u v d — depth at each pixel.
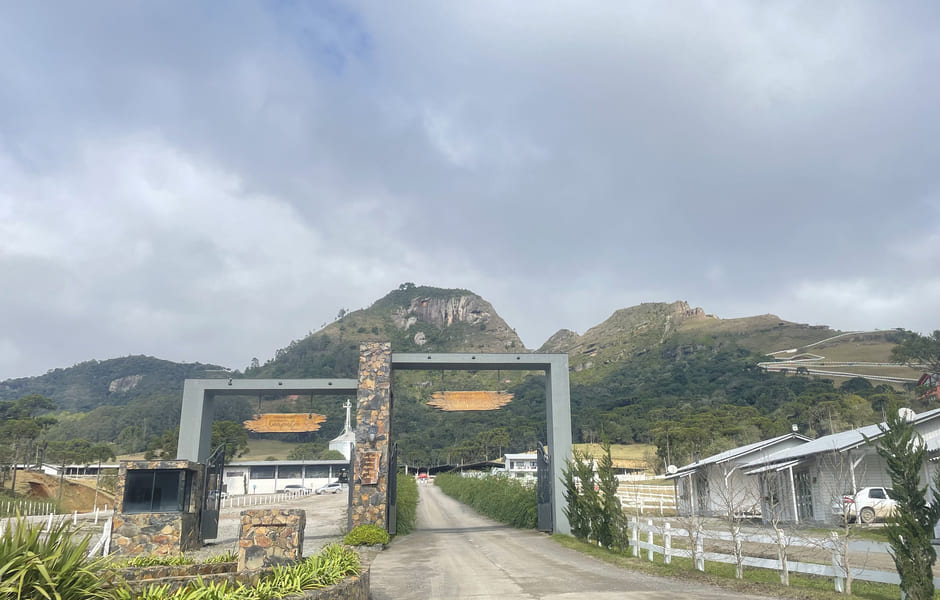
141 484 19.02
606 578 13.55
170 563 9.91
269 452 117.56
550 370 25.84
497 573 14.68
